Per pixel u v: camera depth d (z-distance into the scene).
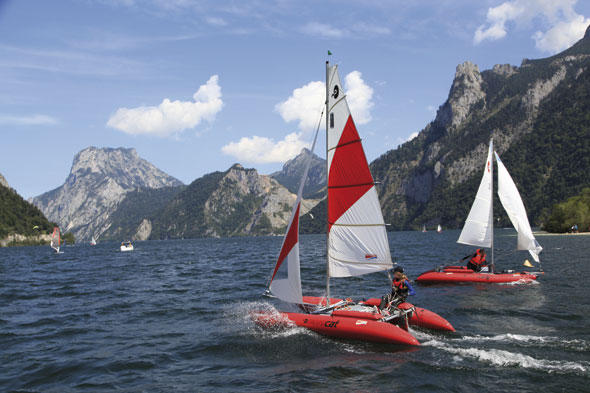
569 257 38.66
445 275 24.08
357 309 13.98
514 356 10.87
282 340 13.12
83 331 15.23
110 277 33.59
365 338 12.59
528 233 24.52
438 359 10.93
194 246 130.38
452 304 17.81
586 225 105.81
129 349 12.84
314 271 32.50
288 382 9.77
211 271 36.28
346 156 13.41
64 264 53.25
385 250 12.88
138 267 44.16
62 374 10.81
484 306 17.17
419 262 38.62
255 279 28.92
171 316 17.42
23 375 10.80
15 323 16.75
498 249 53.78
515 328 13.72
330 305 14.91
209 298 21.52
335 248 14.18
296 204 14.33
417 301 18.69
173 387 9.75
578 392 8.53
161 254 75.94
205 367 11.07
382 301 14.28
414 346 11.98
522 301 17.94
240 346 12.73
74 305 20.52
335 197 13.98
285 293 14.52
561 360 10.47
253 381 9.93
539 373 9.66
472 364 10.45
